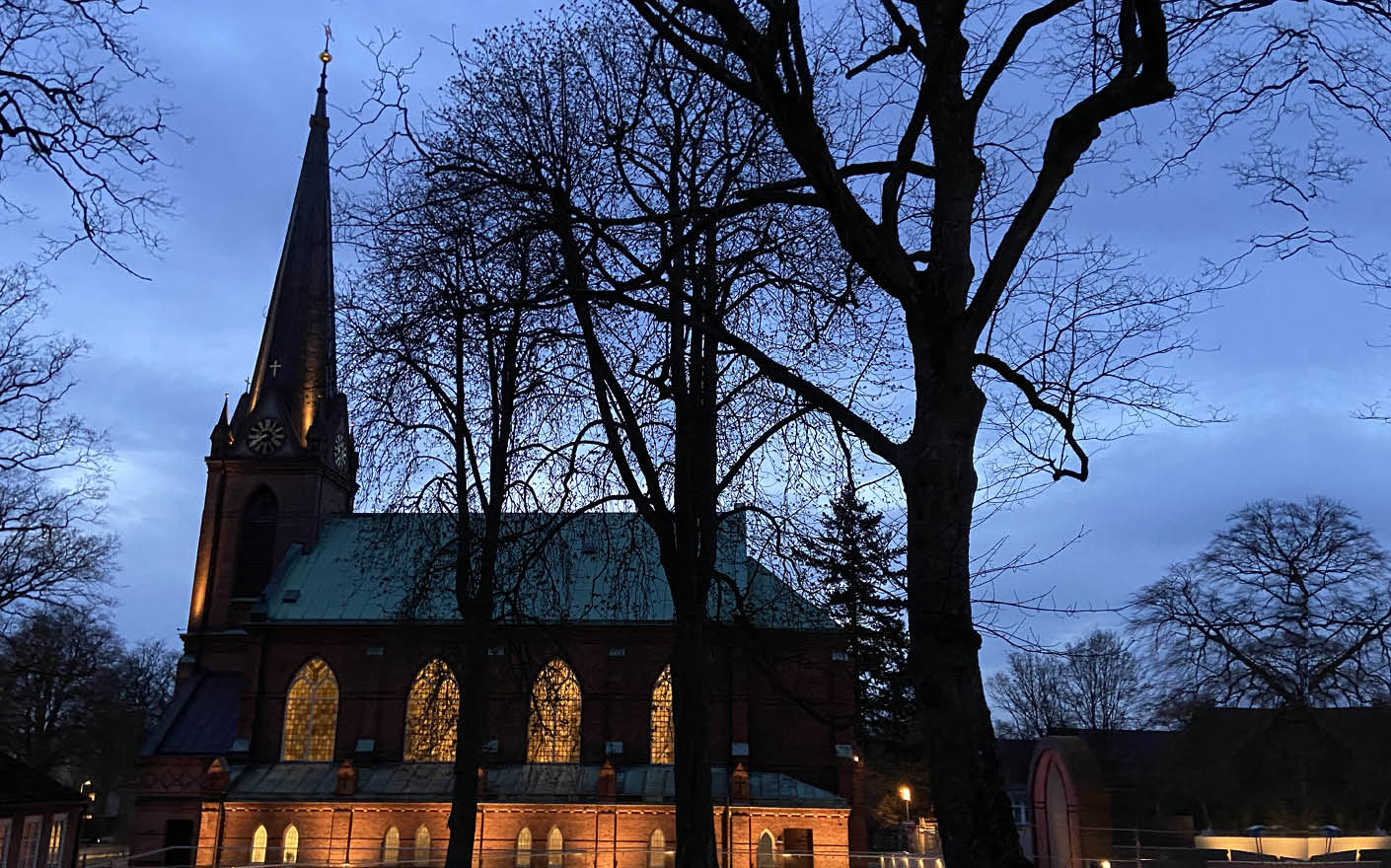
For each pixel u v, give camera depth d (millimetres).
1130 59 9195
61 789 41500
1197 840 35156
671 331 18422
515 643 27406
